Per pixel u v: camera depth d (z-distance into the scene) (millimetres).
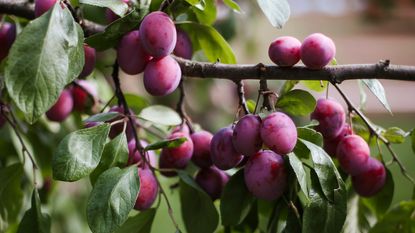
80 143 881
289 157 890
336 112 952
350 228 999
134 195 881
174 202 2037
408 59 4926
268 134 886
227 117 1900
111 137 973
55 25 838
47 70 829
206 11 1000
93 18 1130
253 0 1806
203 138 976
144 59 926
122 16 911
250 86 1804
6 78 820
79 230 1349
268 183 903
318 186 903
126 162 919
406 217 997
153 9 943
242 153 903
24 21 1070
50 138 1158
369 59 4895
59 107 1073
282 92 1021
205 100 1778
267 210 988
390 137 1003
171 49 914
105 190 877
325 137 960
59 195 1333
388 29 5414
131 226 943
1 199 1010
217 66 947
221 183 975
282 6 902
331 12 5617
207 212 949
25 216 934
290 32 5281
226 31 1464
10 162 1176
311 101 922
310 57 915
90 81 1173
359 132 1008
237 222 941
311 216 895
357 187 983
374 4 4660
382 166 979
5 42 1012
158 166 1021
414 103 3852
